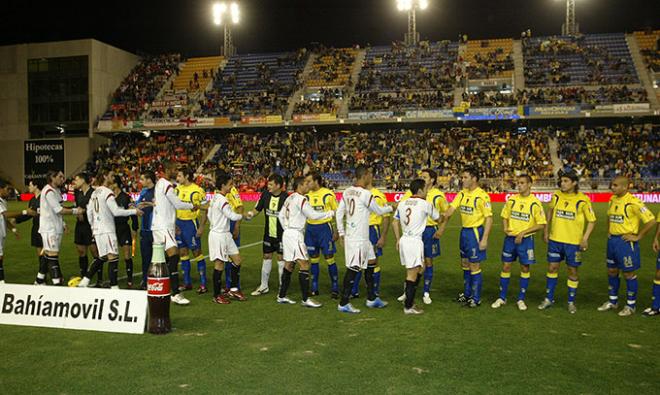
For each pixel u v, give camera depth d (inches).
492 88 1568.7
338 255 505.0
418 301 313.7
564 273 404.2
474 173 301.0
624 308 280.7
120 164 1568.7
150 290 240.1
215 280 306.2
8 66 1718.8
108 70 1737.2
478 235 298.0
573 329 250.1
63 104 1692.9
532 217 291.6
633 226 280.7
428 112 1437.0
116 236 347.6
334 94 1615.4
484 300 315.9
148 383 182.2
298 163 1467.8
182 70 1862.7
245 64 1851.6
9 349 218.5
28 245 574.9
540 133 1451.8
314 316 275.0
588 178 1270.9
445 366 197.9
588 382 183.2
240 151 1556.3
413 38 1793.8
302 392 174.1
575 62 1582.2
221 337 235.3
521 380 184.5
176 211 342.3
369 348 219.6
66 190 1418.6
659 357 209.3
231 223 385.4
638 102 1358.3
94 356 209.6
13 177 1727.4
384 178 1384.1
